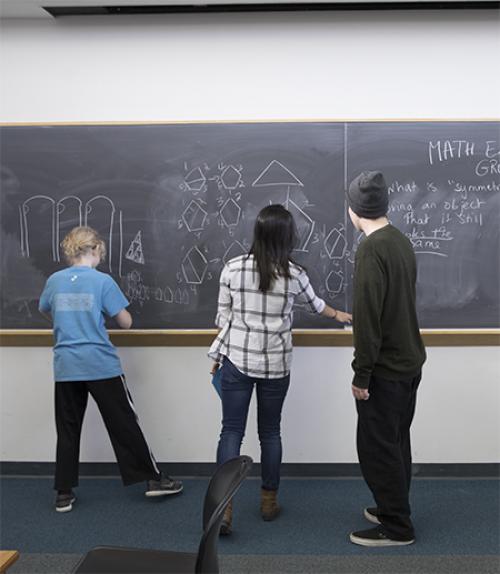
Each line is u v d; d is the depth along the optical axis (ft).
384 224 8.27
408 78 10.18
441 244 10.36
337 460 10.78
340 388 10.66
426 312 10.45
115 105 10.45
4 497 10.18
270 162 10.36
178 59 10.32
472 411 10.59
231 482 5.07
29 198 10.62
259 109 10.34
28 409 10.95
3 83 10.51
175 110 10.41
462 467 10.69
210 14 10.17
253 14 10.16
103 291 9.55
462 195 10.27
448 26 10.07
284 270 8.61
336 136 10.27
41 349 10.85
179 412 10.84
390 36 10.12
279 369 8.84
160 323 10.68
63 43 10.39
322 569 7.86
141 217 10.55
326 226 10.41
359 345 7.88
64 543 8.63
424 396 10.61
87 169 10.54
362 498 9.98
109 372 9.55
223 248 10.53
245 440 10.87
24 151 10.56
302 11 9.95
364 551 8.32
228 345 8.86
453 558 8.09
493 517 9.23
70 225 10.63
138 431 9.75
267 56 10.23
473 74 10.14
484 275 10.37
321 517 9.34
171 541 8.65
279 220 8.52
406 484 8.57
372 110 10.25
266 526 9.08
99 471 11.05
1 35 10.42
